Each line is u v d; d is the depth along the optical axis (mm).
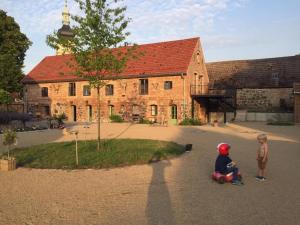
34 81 40094
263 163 9281
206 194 7918
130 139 18359
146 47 37031
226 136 20438
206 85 36781
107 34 13547
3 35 37562
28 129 25156
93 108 36406
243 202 7270
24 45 39625
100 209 6852
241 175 9648
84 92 36969
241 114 35844
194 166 11352
